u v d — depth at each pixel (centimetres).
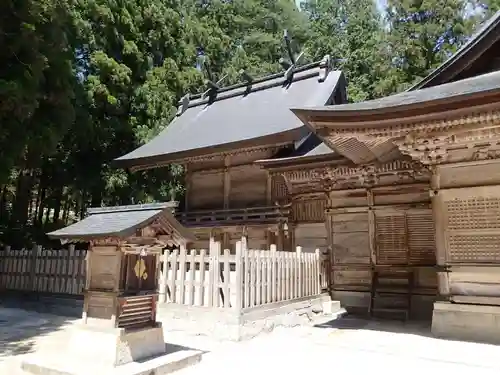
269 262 851
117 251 525
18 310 1081
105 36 1841
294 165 1245
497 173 781
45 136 1239
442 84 966
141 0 2030
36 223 2011
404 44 2452
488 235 780
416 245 1069
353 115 771
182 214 1548
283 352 646
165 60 2112
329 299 1127
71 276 1055
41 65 1063
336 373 533
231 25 3388
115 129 1836
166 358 541
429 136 787
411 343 725
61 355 551
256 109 1697
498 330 736
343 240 1195
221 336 732
